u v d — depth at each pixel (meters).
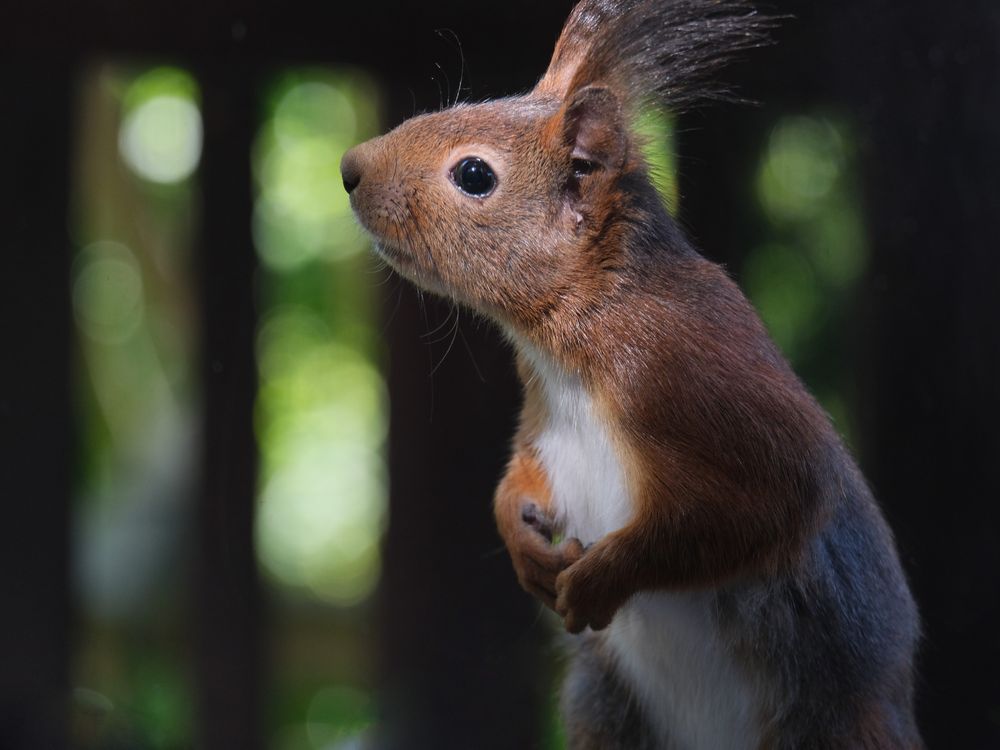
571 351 1.36
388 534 1.59
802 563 1.37
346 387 2.78
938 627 1.49
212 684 1.59
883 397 1.51
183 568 2.47
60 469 1.58
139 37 1.52
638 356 1.36
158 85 2.28
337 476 2.89
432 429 1.57
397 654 1.58
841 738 1.37
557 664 1.54
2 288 1.56
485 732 1.57
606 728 1.41
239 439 1.58
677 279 1.37
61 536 1.58
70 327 1.58
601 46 1.37
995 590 1.49
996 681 1.49
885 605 1.38
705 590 1.36
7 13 1.51
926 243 1.49
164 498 2.83
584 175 1.36
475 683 1.57
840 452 1.38
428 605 1.58
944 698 1.49
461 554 1.57
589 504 1.38
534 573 1.37
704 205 1.52
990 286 1.48
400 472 1.58
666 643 1.38
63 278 1.57
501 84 1.51
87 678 1.63
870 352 1.51
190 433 1.84
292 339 2.70
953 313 1.49
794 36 1.48
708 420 1.35
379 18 1.51
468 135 1.37
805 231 1.56
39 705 1.57
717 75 1.46
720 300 1.37
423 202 1.37
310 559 2.86
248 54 1.52
